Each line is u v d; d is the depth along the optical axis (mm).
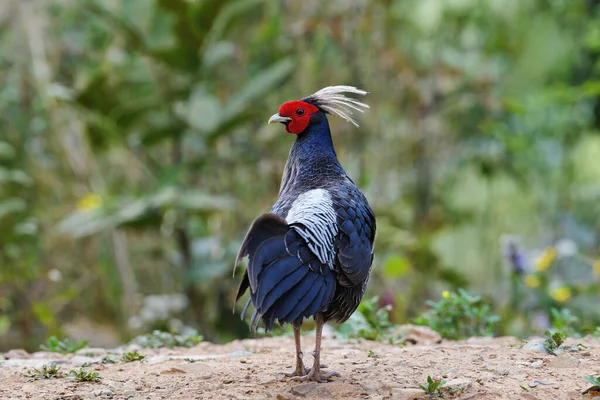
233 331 15586
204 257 15695
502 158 18531
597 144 21359
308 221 6375
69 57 17906
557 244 15914
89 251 17797
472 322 9641
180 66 15750
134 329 15562
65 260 18016
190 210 14797
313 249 6254
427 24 20125
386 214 16562
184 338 9539
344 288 6762
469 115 18812
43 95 17203
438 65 18469
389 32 17859
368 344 8922
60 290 17391
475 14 19828
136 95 16422
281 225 6266
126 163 18109
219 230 16828
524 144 18188
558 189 18922
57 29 17969
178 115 15594
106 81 15258
